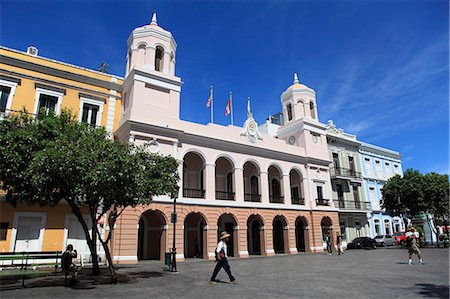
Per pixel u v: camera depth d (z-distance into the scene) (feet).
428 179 91.76
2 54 58.54
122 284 33.83
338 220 98.94
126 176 32.53
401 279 34.78
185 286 32.30
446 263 48.98
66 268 32.83
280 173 91.40
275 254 82.79
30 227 54.90
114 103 70.49
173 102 72.38
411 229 70.59
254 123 88.22
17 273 32.78
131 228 59.72
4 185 37.45
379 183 124.16
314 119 107.04
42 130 36.99
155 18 80.48
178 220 66.23
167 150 68.33
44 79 62.18
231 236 86.12
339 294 27.09
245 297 26.32
